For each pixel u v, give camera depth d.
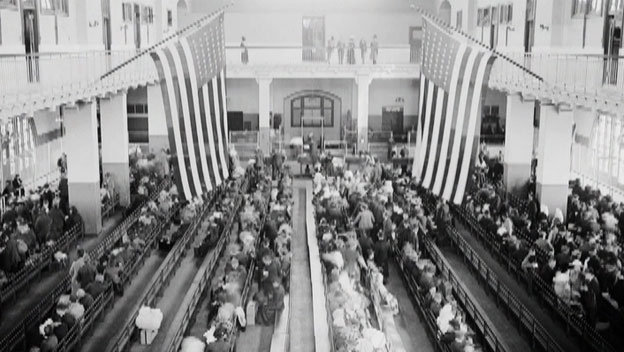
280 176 41.50
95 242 30.98
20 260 24.33
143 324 21.28
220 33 26.41
